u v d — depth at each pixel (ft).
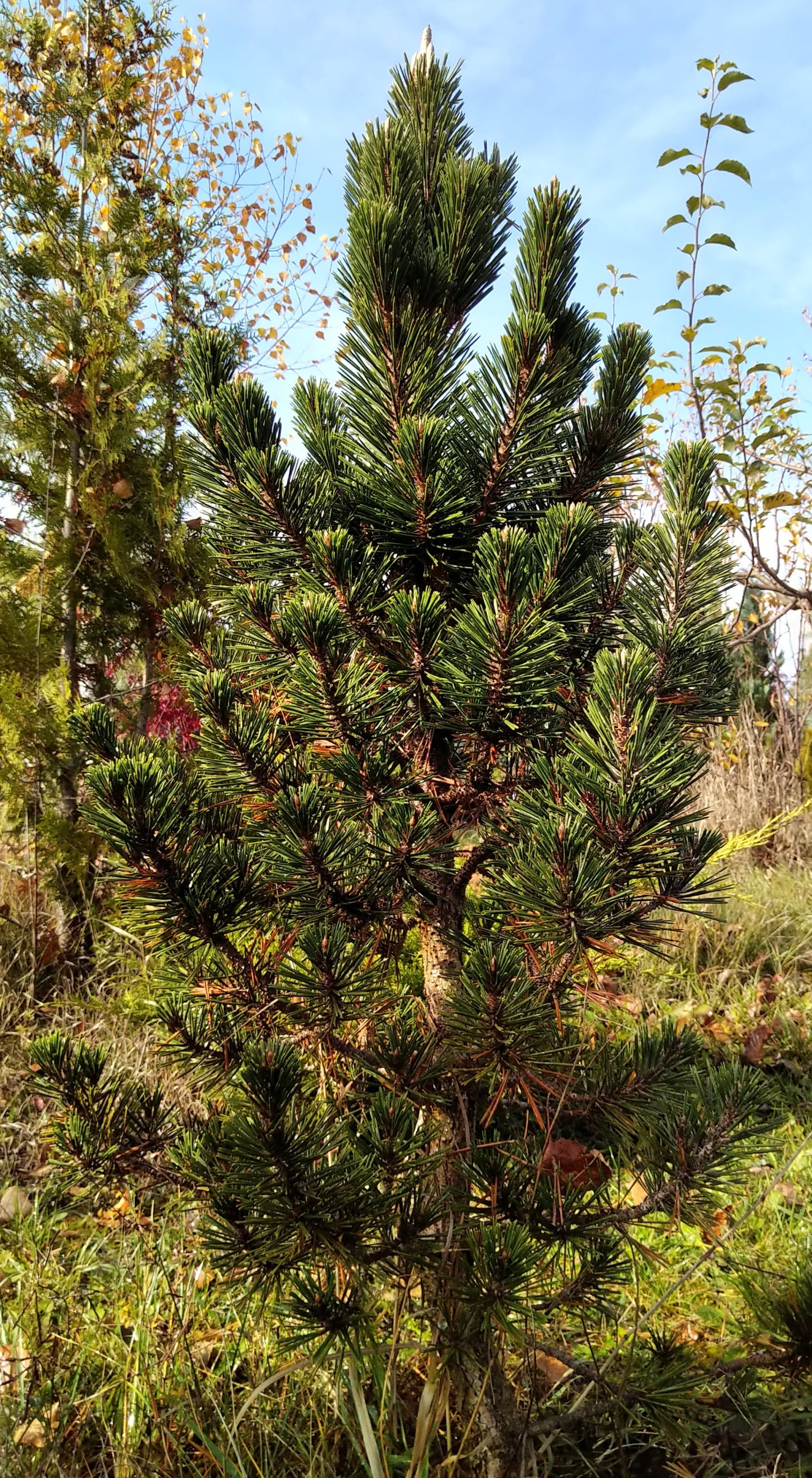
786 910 17.06
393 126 6.11
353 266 5.80
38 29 16.48
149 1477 6.01
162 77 19.21
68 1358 7.06
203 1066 6.37
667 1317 7.93
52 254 14.58
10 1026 12.01
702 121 13.78
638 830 4.75
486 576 4.96
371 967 5.88
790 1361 5.90
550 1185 5.83
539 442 5.78
